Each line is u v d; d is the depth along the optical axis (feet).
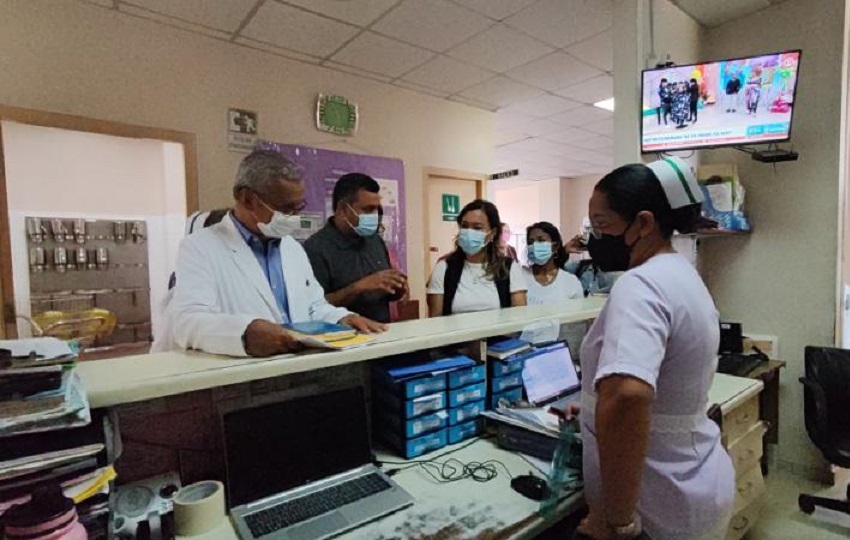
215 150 9.63
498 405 4.61
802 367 8.82
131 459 3.26
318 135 11.11
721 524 3.13
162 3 8.16
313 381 4.05
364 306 6.01
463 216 7.15
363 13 8.64
